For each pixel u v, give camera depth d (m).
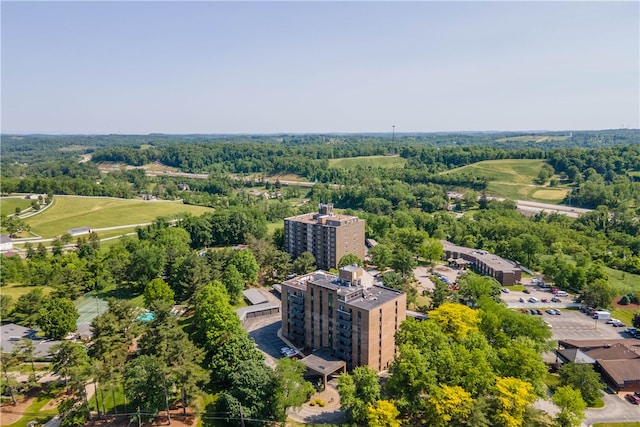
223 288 187.75
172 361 123.44
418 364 119.31
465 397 108.69
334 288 150.50
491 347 133.75
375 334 142.12
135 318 155.25
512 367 123.81
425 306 192.00
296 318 166.62
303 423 122.00
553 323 189.38
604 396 135.12
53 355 125.56
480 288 184.75
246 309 190.75
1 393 125.19
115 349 132.75
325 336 155.75
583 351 154.25
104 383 116.44
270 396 121.00
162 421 121.12
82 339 163.62
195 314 172.25
